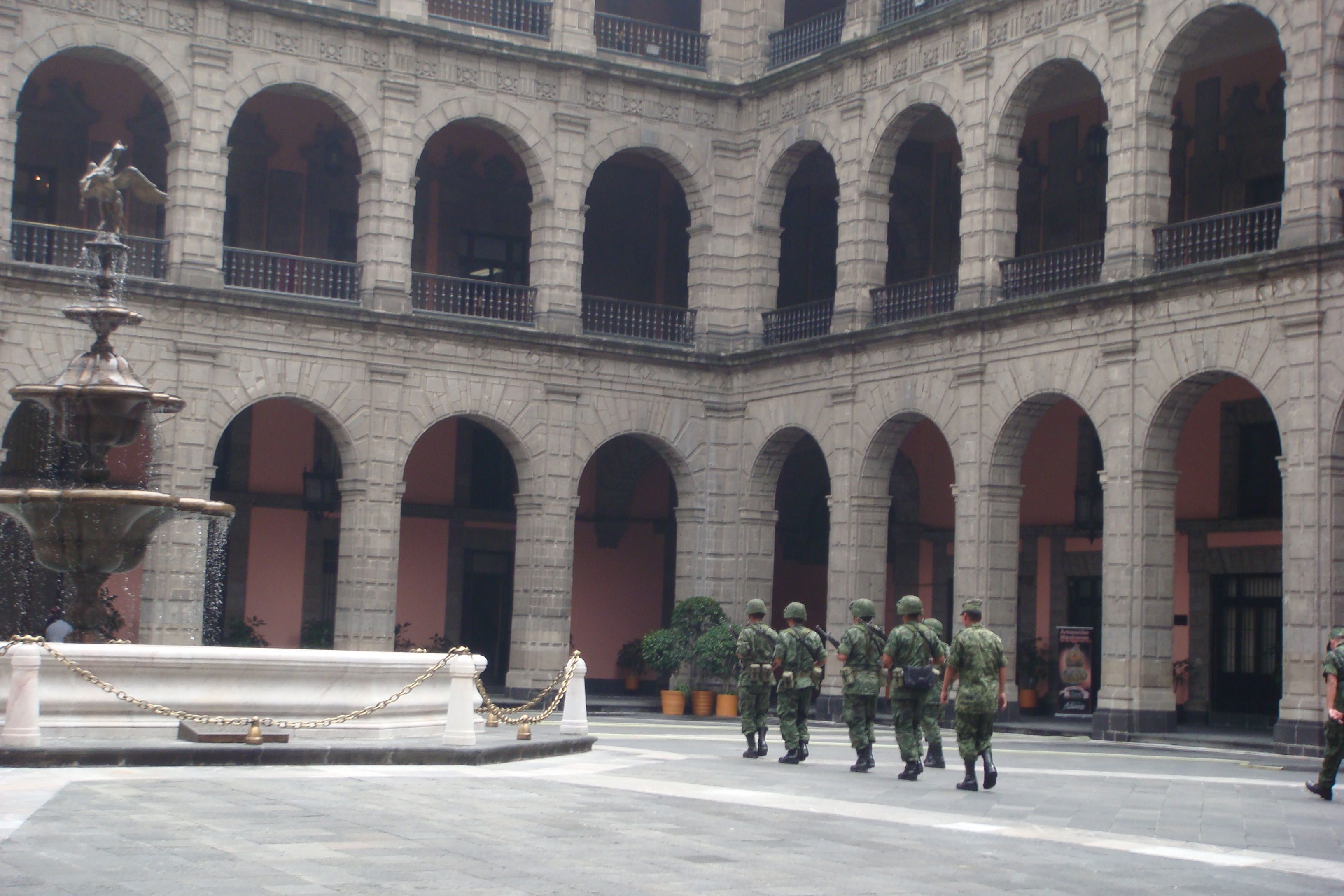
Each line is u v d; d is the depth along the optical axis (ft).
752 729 64.90
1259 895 33.88
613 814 42.52
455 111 107.45
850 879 33.86
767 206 114.01
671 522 132.05
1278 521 97.40
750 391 112.88
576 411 109.91
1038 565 112.78
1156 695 84.79
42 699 52.60
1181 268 83.41
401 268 105.29
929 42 101.04
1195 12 84.89
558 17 111.65
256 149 115.14
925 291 102.27
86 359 64.64
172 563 97.35
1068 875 35.65
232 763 50.29
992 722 52.90
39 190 107.34
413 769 52.13
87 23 97.14
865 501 103.19
